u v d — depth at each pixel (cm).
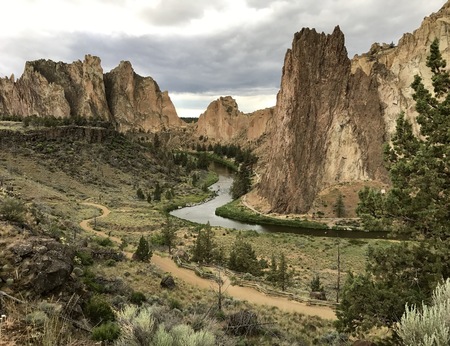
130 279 2959
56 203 9394
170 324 754
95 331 851
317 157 14975
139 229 8394
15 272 1111
